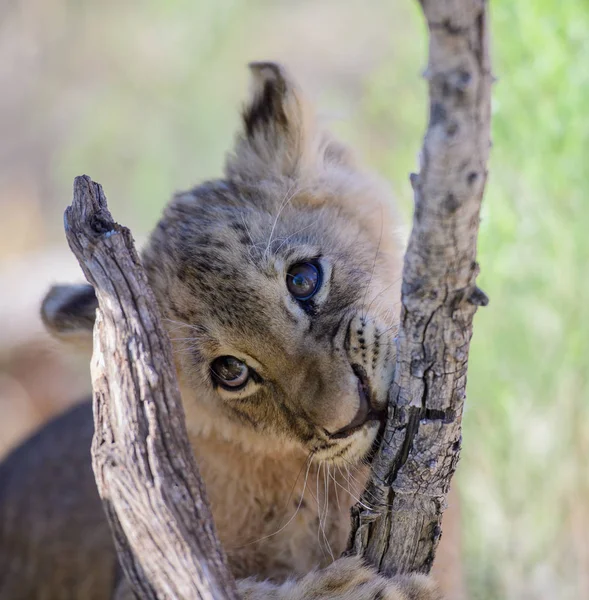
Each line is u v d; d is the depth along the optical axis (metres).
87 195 5.24
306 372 6.96
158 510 5.09
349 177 8.50
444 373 5.42
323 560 7.79
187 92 22.78
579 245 9.99
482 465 10.00
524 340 10.09
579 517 9.85
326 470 7.56
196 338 7.43
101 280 5.17
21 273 19.11
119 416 5.14
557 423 9.93
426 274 5.08
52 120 24.25
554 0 10.35
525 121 10.39
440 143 4.60
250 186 8.20
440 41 4.41
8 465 11.82
